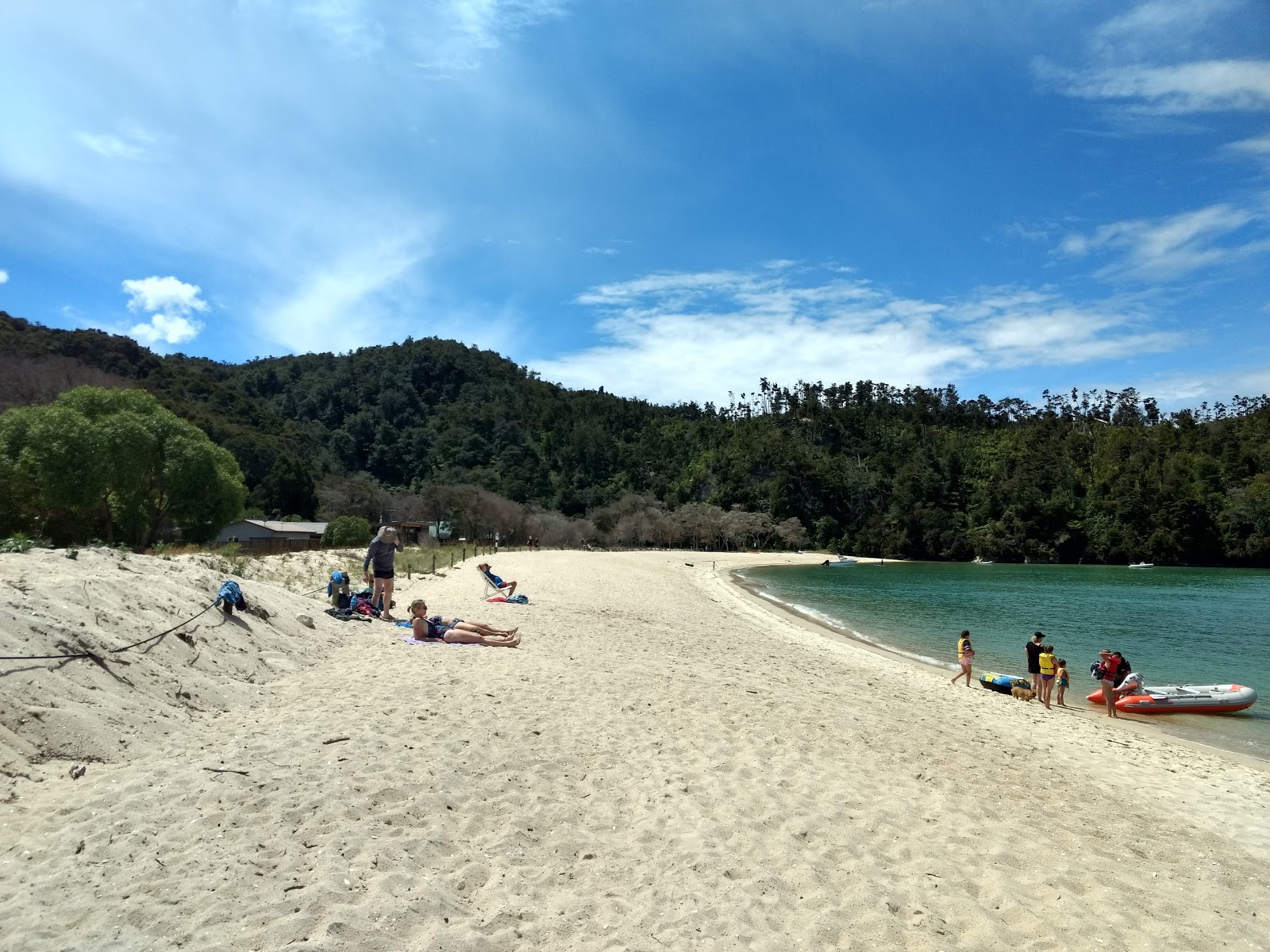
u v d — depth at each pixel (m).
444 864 4.53
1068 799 7.74
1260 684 18.55
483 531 70.94
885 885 4.98
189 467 28.30
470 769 6.02
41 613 6.34
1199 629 27.61
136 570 9.09
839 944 4.21
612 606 21.72
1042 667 14.73
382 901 3.91
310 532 52.00
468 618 14.99
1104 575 62.81
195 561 12.44
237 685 7.47
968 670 15.91
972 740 9.72
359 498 72.00
